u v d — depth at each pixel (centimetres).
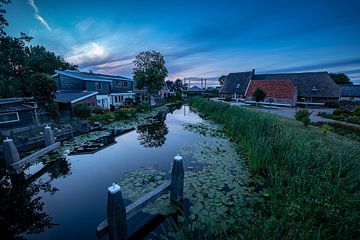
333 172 380
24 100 1302
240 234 262
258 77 3825
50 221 371
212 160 669
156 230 337
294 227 254
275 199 350
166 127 1374
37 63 3281
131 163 675
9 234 339
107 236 331
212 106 1945
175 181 393
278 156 538
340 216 256
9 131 956
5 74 2830
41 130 1055
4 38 2208
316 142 593
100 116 1545
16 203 436
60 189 497
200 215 359
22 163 570
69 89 2170
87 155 766
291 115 1714
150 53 2928
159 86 3072
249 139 704
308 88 3005
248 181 502
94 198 452
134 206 331
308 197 299
